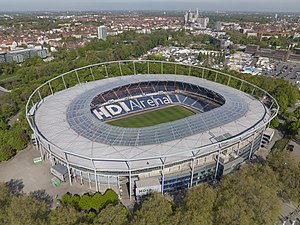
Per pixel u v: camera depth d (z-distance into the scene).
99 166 75.12
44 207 62.88
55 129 89.19
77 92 124.81
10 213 57.66
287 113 137.00
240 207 59.88
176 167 81.88
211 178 87.94
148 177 79.44
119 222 57.53
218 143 78.00
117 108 129.12
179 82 144.62
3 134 101.62
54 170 83.81
